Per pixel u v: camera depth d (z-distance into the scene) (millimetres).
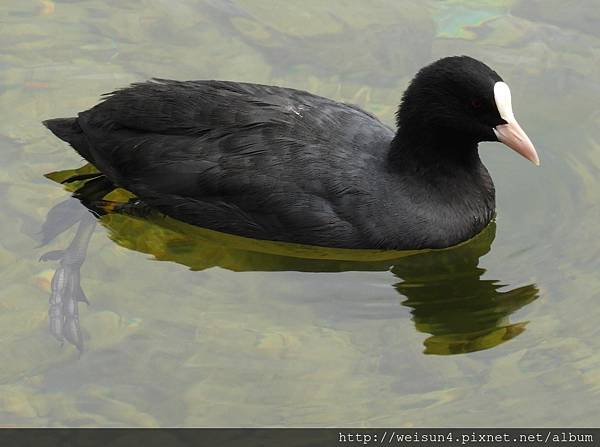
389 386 9812
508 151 12484
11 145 12305
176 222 11305
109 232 11398
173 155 10891
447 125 10906
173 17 13945
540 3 13953
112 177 11258
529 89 13062
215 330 10281
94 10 13977
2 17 13852
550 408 9641
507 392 9789
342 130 11109
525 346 10234
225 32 13805
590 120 12703
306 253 11133
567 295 10719
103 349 10078
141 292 10711
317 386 9766
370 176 10953
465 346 10234
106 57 13430
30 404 9547
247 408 9547
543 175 12117
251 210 10859
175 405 9555
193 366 9906
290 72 13242
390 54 13484
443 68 10812
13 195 11719
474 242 11406
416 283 10922
